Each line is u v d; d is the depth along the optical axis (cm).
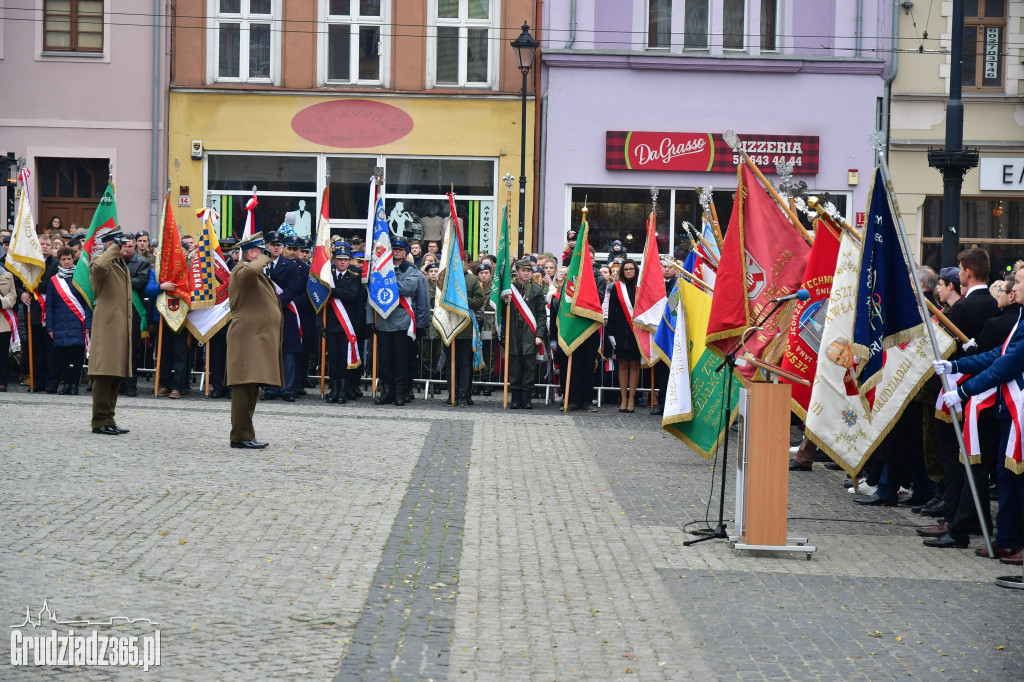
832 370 1002
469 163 2455
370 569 782
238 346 1222
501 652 625
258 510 941
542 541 884
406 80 2453
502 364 1792
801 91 2441
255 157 2452
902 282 934
